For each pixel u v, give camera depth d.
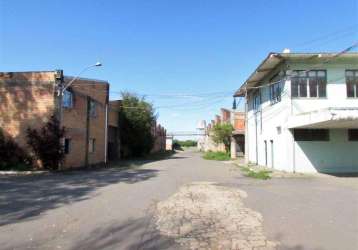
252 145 38.84
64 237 7.83
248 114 41.28
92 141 35.06
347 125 23.16
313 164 25.12
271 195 14.19
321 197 13.68
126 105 46.47
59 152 27.06
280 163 27.09
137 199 13.02
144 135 47.69
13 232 8.24
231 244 7.33
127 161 41.16
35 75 27.89
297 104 25.48
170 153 78.00
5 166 26.67
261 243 7.42
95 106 35.66
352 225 9.01
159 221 9.41
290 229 8.59
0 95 28.23
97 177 21.70
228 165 34.78
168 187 16.61
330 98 25.44
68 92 29.53
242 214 10.34
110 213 10.44
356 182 19.31
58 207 11.38
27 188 16.19
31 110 27.77
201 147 114.62
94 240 7.61
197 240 7.62
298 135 25.30
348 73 25.64
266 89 31.77
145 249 7.00
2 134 27.53
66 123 28.97
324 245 7.30
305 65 25.53
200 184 17.97
